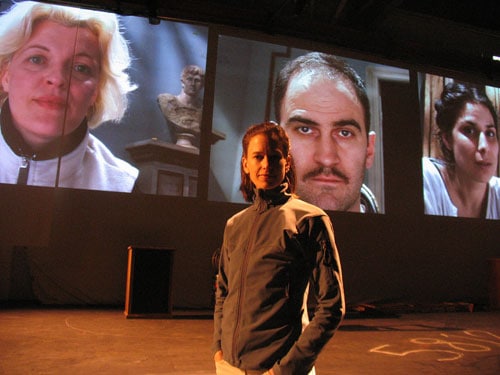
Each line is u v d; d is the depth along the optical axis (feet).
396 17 25.96
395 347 13.03
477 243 25.45
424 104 25.08
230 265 4.01
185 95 21.24
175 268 20.42
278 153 3.97
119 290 19.66
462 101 26.07
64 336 12.71
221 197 21.25
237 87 21.97
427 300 24.11
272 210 3.95
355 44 23.71
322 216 3.79
